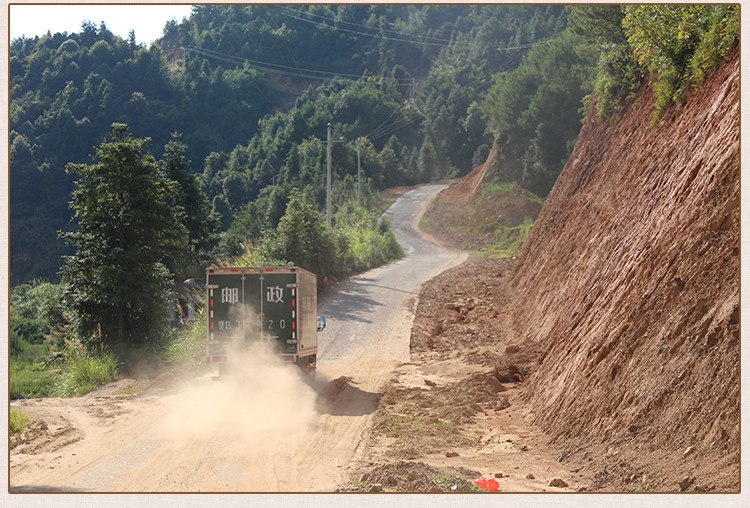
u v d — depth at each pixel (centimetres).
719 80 1508
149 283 2584
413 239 8269
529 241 3669
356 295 4103
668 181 1515
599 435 1080
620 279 1466
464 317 3344
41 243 19075
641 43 1992
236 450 1238
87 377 2206
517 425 1451
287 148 19962
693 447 825
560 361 1562
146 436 1365
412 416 1574
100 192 2570
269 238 4297
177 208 4241
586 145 3128
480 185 9488
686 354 966
